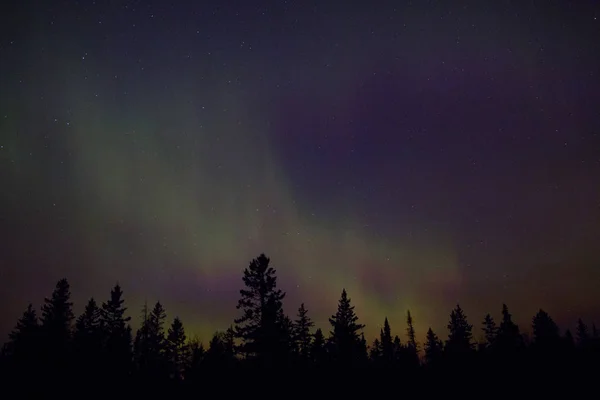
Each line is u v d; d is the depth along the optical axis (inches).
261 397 1040.8
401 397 1238.3
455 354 1738.4
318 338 1496.1
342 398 1210.0
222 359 1267.2
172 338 1686.8
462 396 1217.4
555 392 1142.3
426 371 1524.4
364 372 1440.7
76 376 1320.1
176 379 1459.2
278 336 1086.4
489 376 1391.5
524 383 1263.5
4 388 1232.2
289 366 1136.2
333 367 1355.8
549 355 1518.2
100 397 1246.3
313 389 1187.9
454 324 2089.1
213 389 1168.2
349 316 1518.2
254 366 1076.5
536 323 2057.1
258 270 1132.5
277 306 1102.4
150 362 1518.2
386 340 1955.0
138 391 1305.4
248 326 1091.9
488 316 2176.4
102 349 1459.2
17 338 1459.2
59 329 1465.3
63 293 1552.7
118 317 1599.4
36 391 1233.4
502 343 1753.2
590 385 1146.0
